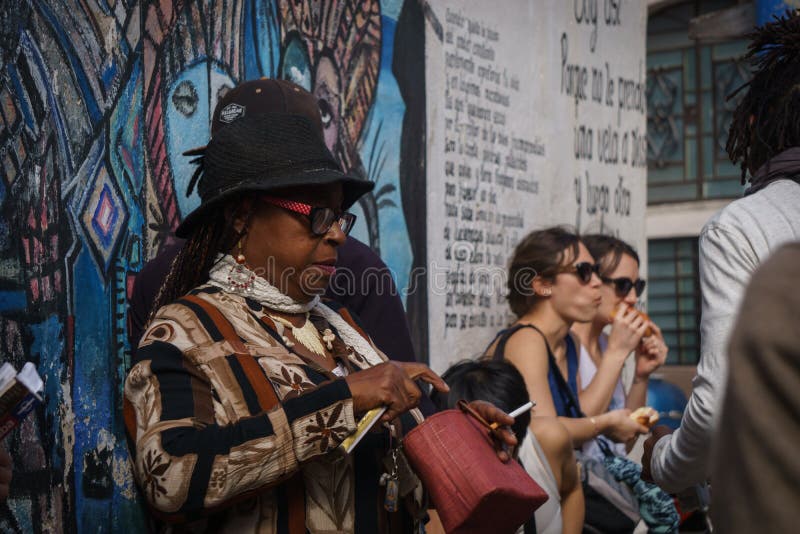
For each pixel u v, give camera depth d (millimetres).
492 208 4926
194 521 1625
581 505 2979
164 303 2020
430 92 4453
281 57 3586
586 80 5938
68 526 2602
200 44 3193
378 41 4129
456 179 4641
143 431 1619
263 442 1593
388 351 2547
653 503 3340
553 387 3688
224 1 3305
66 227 2635
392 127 4203
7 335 2426
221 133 1896
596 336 4578
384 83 4160
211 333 1740
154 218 2980
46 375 2547
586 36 5941
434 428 1927
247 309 1840
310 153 1874
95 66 2764
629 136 6445
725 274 1803
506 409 2656
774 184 1849
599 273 4438
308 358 1853
